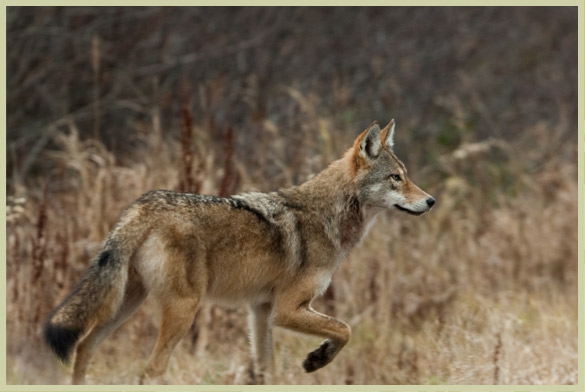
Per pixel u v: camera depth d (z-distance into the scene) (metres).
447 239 38.69
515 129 57.19
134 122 45.44
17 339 27.36
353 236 26.55
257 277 24.75
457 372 25.45
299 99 40.53
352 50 56.81
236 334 29.75
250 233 24.34
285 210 25.31
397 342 28.88
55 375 26.09
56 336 21.56
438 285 34.66
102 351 28.14
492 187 47.72
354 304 31.47
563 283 37.25
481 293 34.91
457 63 60.19
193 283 23.23
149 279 22.86
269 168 38.28
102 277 22.31
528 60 64.31
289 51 54.28
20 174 41.31
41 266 28.30
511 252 38.25
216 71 50.53
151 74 48.59
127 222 22.91
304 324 24.92
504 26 66.06
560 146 53.03
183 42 50.88
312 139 40.12
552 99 61.06
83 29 47.66
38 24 46.19
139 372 25.41
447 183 42.72
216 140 44.00
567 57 64.50
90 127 45.19
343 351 28.27
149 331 28.94
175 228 22.98
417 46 59.84
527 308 32.88
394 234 36.12
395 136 52.25
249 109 48.28
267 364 25.81
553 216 40.78
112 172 32.75
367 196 26.31
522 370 26.05
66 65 46.25
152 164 33.69
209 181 31.89
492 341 27.25
